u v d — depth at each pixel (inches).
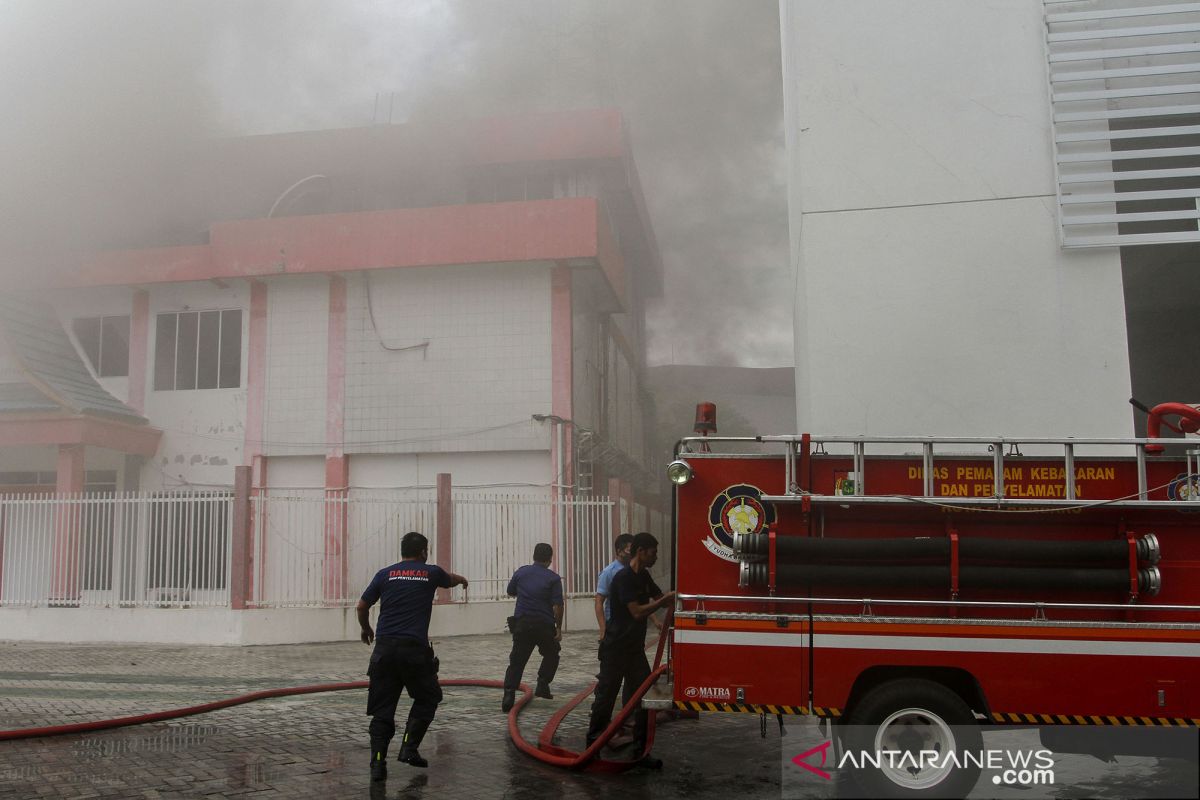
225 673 379.9
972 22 347.6
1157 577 181.6
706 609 192.5
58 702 303.9
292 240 674.8
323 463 681.0
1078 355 322.3
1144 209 430.0
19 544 520.4
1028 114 339.3
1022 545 184.4
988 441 191.3
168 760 220.7
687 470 196.4
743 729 264.2
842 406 332.5
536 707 295.1
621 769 213.3
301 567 547.5
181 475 690.2
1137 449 189.5
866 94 350.0
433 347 673.0
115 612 502.9
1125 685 179.9
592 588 575.5
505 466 661.3
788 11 408.5
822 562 187.5
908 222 339.6
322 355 682.8
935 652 183.5
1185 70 327.0
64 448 627.2
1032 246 331.0
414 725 212.5
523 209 653.9
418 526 562.3
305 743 241.6
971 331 329.7
